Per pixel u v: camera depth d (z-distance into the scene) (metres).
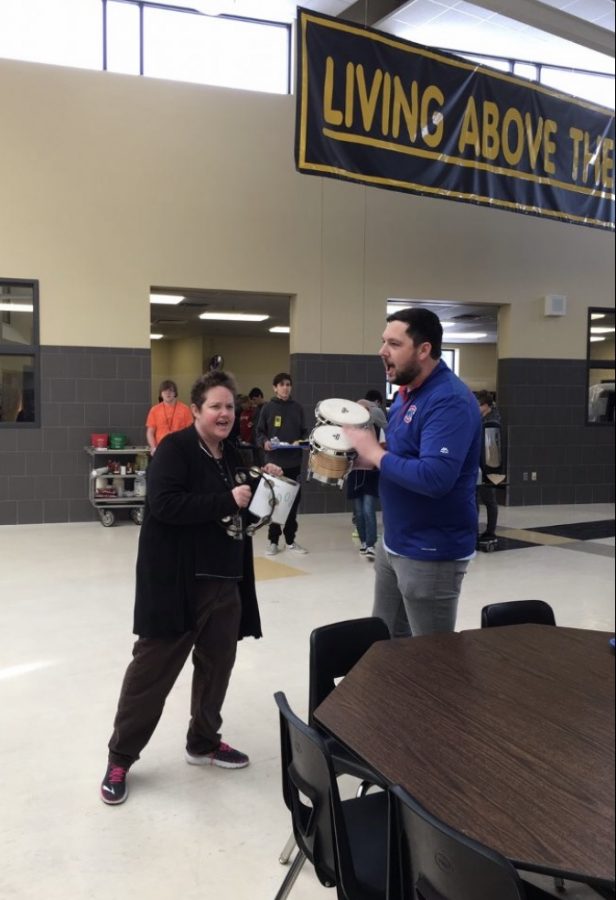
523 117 6.82
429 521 2.57
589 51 9.77
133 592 5.30
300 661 4.00
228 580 2.72
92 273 8.15
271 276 8.84
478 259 9.77
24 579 5.66
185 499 2.52
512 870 1.14
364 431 2.58
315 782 1.63
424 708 1.77
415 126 6.23
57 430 8.11
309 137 5.75
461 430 2.43
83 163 8.06
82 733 3.17
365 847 1.80
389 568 2.84
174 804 2.63
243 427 10.98
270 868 2.28
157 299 11.35
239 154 8.64
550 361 10.20
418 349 2.48
